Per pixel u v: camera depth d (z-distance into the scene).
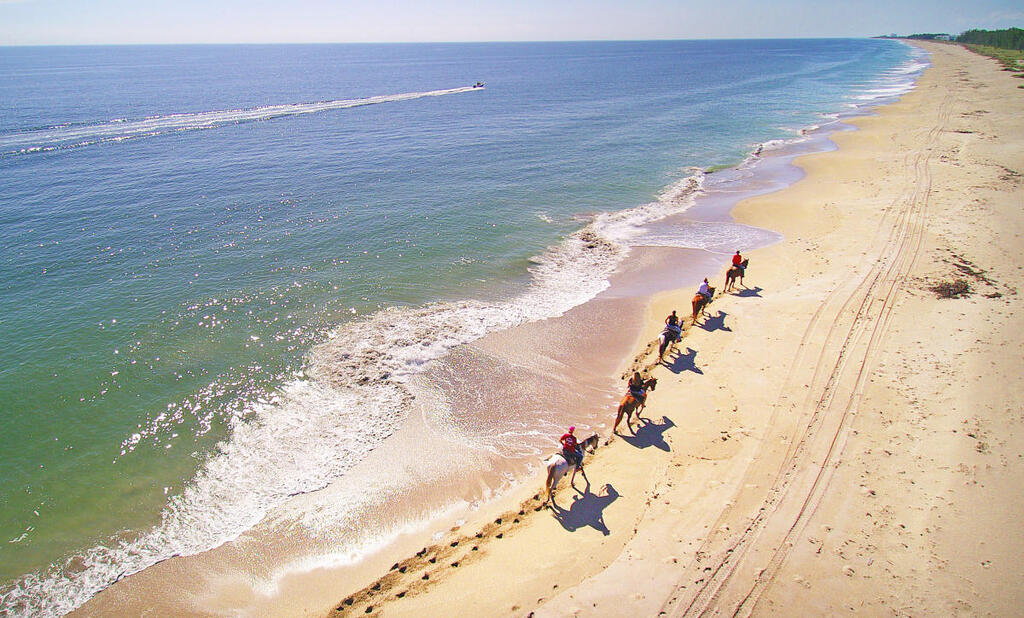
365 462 16.20
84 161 45.72
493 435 17.34
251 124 64.75
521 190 40.94
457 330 22.81
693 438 16.03
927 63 146.12
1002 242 27.08
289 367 20.11
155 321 22.44
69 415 17.41
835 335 20.33
